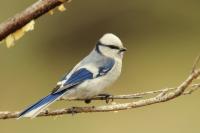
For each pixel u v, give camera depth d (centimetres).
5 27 367
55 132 1636
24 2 2102
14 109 1855
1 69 2069
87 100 638
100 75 636
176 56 2105
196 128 1669
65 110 504
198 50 2130
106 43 675
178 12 2223
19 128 1633
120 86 1933
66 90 596
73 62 2184
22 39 2125
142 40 2216
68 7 2223
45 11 368
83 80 620
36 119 1650
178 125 1675
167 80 1956
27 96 1938
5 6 2102
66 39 2211
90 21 2236
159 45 2188
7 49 2089
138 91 1905
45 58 2153
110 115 1677
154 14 2230
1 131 1625
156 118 1681
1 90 1964
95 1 2236
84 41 2231
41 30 2178
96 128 1653
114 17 2241
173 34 2214
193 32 2208
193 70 457
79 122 1659
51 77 2078
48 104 553
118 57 675
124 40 2223
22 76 2058
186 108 1709
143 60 2098
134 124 1667
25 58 2119
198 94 1733
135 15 2239
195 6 2209
